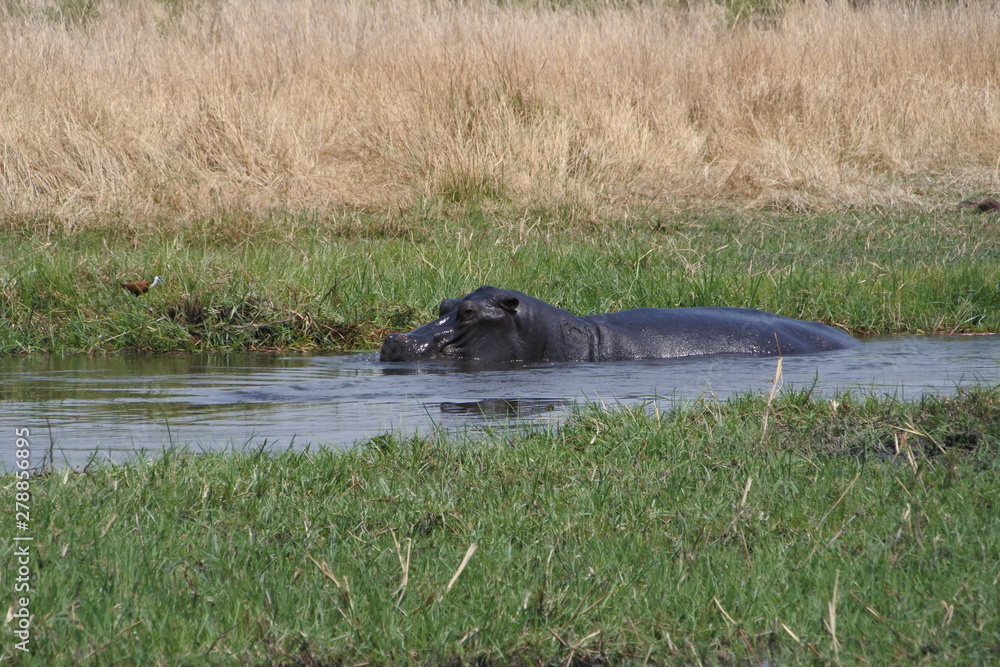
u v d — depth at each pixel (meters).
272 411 23.33
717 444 19.17
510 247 44.38
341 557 14.30
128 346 33.06
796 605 12.97
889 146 64.19
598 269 39.50
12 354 32.09
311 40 62.25
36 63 56.41
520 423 21.75
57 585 13.09
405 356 30.28
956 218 52.72
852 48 70.88
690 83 66.06
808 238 48.31
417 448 18.77
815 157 60.31
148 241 43.97
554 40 63.41
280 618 12.59
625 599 13.15
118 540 14.39
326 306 35.12
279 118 54.97
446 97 58.28
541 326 30.53
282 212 48.84
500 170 53.69
